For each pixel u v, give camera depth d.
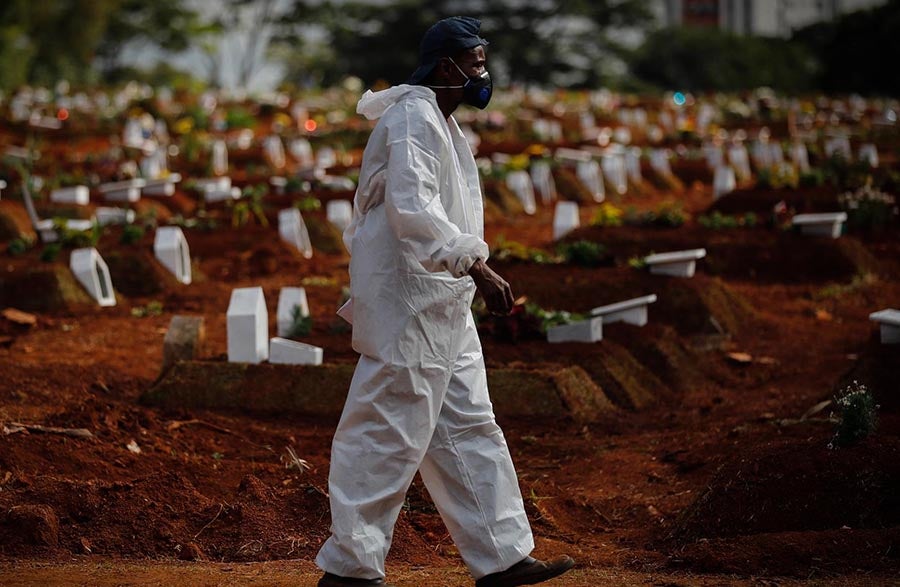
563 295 20.39
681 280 20.70
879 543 9.55
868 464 10.58
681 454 13.77
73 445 12.62
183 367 15.66
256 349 15.81
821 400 15.31
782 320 21.84
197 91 79.56
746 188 31.36
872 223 28.38
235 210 28.81
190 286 24.66
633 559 10.15
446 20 8.42
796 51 118.69
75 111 59.62
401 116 8.07
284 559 10.41
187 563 10.14
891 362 14.93
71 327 21.06
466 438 8.24
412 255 7.98
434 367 8.08
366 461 8.04
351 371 15.43
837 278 24.81
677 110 72.94
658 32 124.75
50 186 32.47
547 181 38.16
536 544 10.78
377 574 8.06
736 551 9.61
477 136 52.88
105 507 10.84
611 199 38.72
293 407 15.10
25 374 16.72
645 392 16.53
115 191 31.72
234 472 12.57
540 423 15.00
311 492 11.27
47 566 9.80
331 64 121.50
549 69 126.31
